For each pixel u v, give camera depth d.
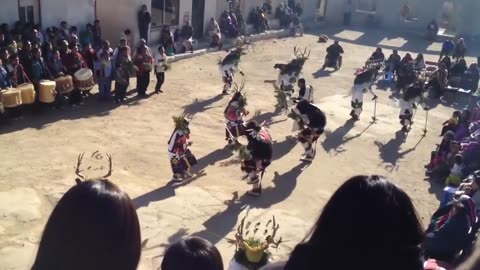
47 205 10.55
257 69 23.50
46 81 15.56
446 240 8.37
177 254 4.09
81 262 2.13
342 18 37.44
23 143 13.49
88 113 16.11
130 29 22.44
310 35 32.97
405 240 2.15
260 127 11.76
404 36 34.75
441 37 34.34
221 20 27.50
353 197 2.18
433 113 19.30
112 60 17.12
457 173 12.48
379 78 23.48
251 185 12.31
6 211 10.14
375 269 2.13
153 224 10.20
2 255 8.80
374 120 17.70
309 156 13.96
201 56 24.55
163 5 23.86
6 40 16.55
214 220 10.62
